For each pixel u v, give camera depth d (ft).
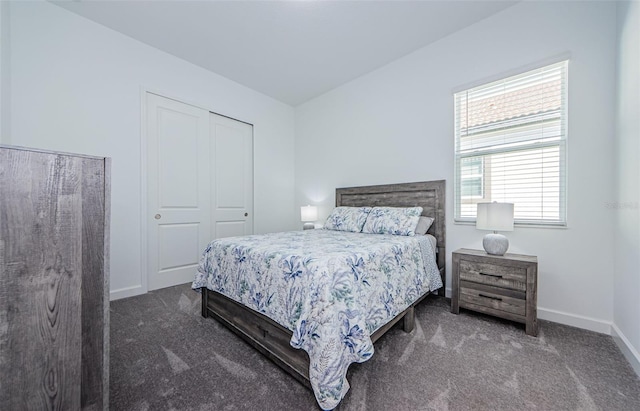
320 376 3.50
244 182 12.13
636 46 4.67
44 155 2.71
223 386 4.08
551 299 6.44
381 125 10.23
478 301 6.47
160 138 9.22
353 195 11.12
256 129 12.42
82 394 2.93
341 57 9.56
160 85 9.14
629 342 4.78
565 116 6.40
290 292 4.37
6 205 2.49
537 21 6.68
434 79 8.68
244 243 6.19
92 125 7.68
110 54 8.02
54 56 7.04
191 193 10.10
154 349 5.15
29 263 2.61
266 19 7.58
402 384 4.07
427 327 6.06
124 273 8.25
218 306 6.32
